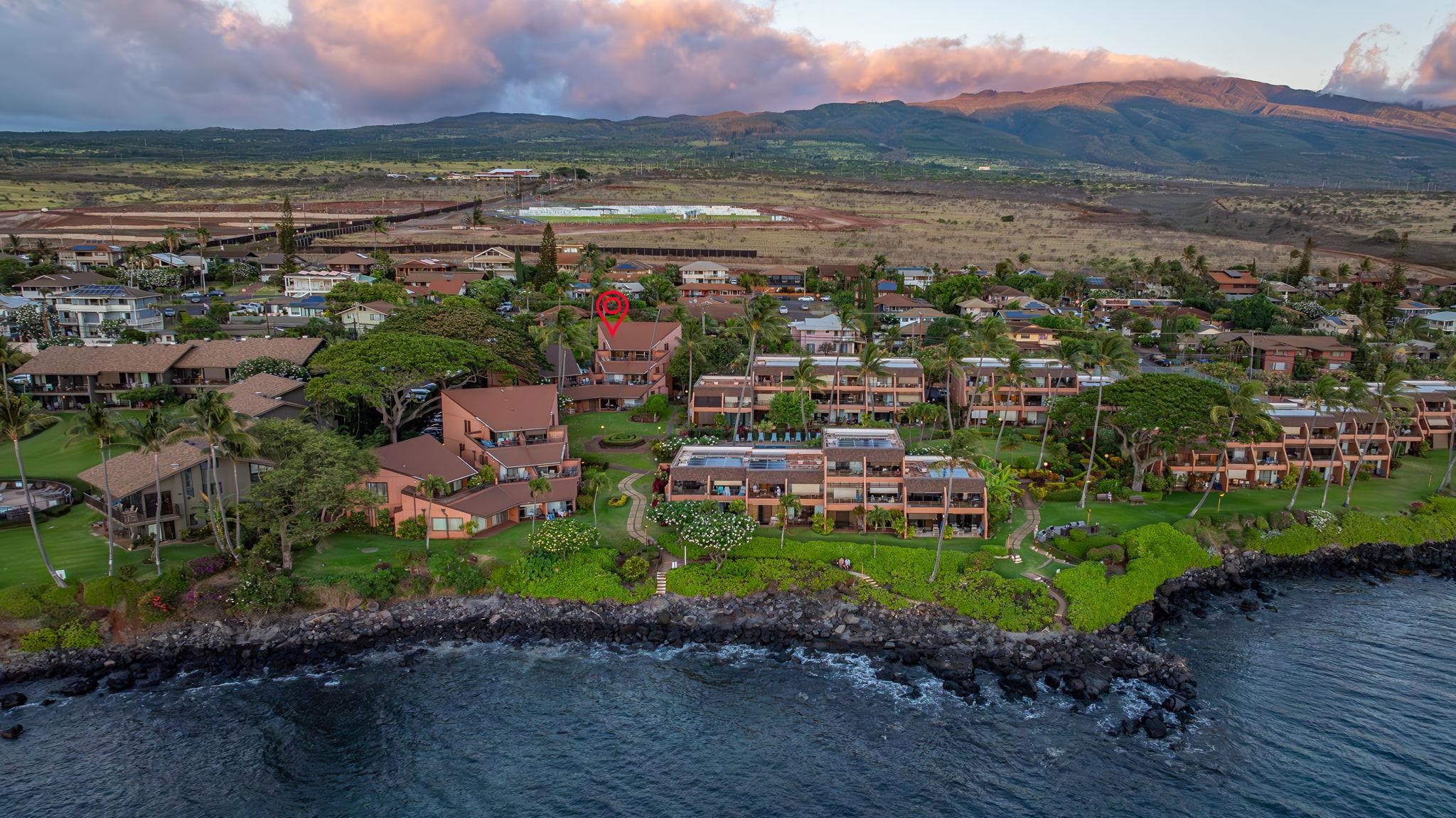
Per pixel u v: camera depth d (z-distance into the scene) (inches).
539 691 2908.5
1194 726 2731.3
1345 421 4522.6
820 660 3097.9
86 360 5108.3
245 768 2527.1
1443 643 3225.9
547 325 6205.7
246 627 3144.7
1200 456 4335.6
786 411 4901.6
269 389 4453.7
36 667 2947.8
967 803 2417.6
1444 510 4151.1
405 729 2711.6
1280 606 3501.5
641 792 2460.6
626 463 4517.7
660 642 3191.4
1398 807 2386.8
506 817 2365.9
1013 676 2970.0
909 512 3720.5
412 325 5246.1
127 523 3314.5
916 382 5295.3
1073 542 3676.2
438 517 3659.0
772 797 2442.2
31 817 2310.5
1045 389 5251.0
